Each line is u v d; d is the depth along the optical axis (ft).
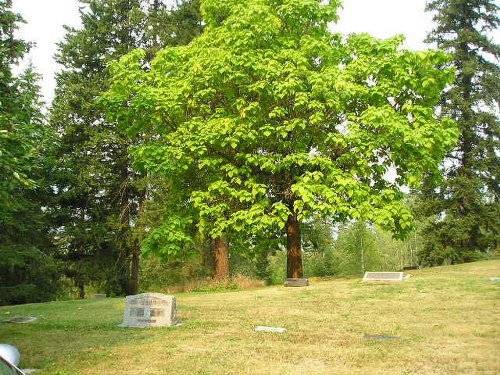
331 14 55.67
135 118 54.75
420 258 107.96
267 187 53.36
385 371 22.58
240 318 39.04
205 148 48.44
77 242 114.62
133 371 23.95
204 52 52.95
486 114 101.81
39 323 41.11
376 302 43.34
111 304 57.16
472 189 99.30
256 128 50.83
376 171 53.78
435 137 50.47
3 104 32.12
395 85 52.60
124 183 110.52
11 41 32.50
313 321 36.29
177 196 56.08
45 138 55.98
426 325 32.68
